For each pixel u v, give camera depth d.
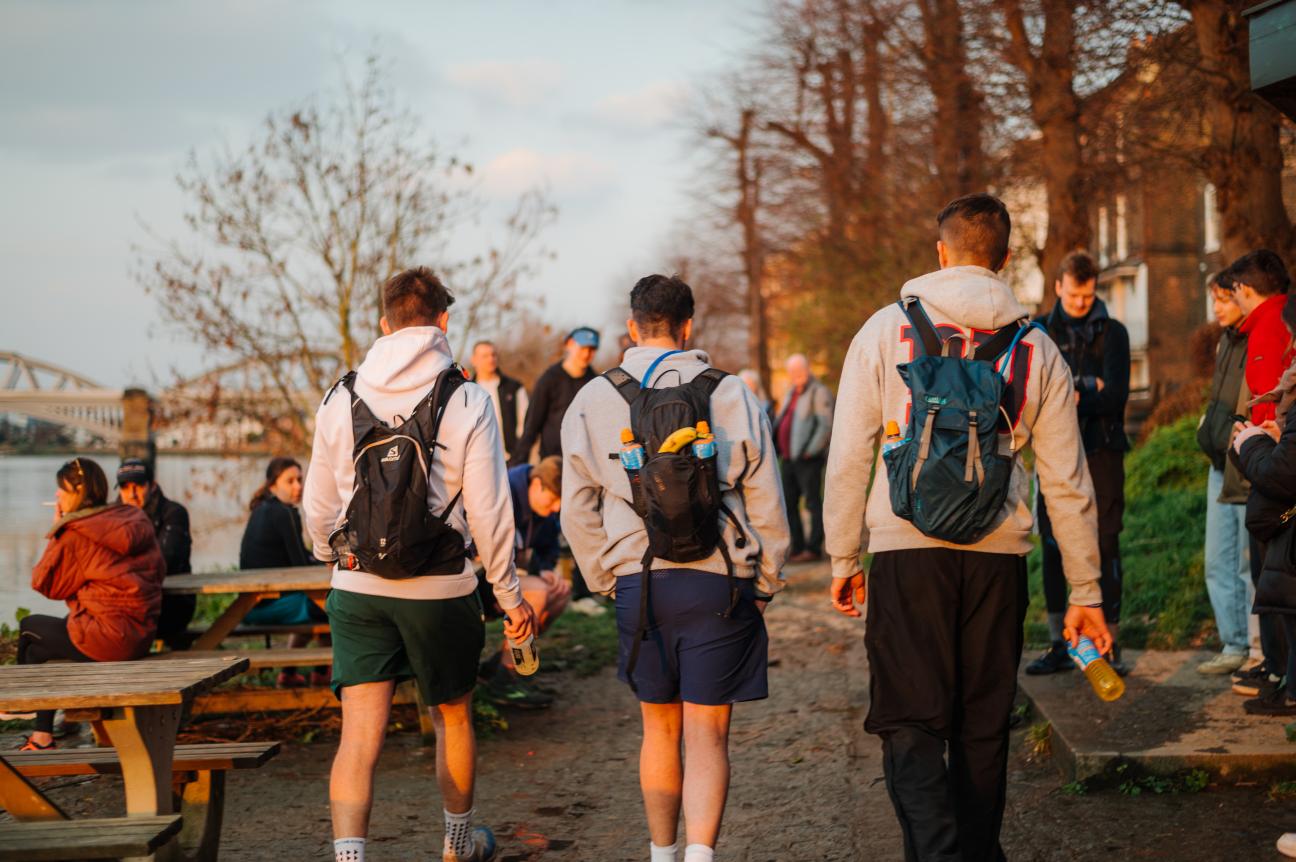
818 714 6.07
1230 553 5.55
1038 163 16.86
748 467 3.48
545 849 4.17
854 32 20.64
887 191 22.34
